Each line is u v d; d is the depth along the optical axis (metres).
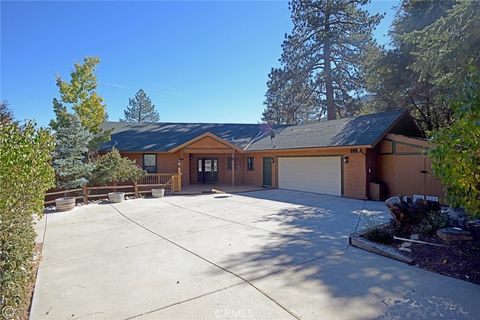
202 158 21.12
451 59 7.26
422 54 8.46
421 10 13.17
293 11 24.77
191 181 20.78
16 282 3.37
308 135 16.80
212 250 6.03
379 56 15.77
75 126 14.52
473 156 3.68
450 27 7.00
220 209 11.09
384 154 12.91
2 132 4.43
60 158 13.58
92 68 18.06
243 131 22.61
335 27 23.95
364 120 14.89
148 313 3.56
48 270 5.15
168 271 4.94
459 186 3.99
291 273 4.69
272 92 28.53
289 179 17.11
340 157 14.00
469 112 3.58
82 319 3.47
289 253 5.70
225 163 21.19
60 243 6.96
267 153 18.70
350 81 24.44
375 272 4.62
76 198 13.35
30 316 3.56
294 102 27.31
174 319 3.40
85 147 15.02
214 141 18.61
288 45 25.48
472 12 6.41
